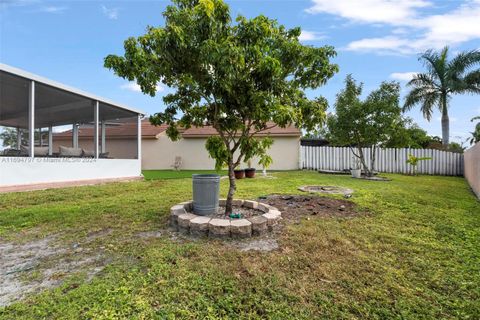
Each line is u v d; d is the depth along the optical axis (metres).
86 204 5.42
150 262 2.70
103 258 2.87
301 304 2.06
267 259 2.78
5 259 2.88
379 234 3.56
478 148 6.65
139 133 11.09
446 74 16.48
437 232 3.69
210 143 4.23
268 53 3.44
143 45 3.19
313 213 4.61
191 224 3.53
